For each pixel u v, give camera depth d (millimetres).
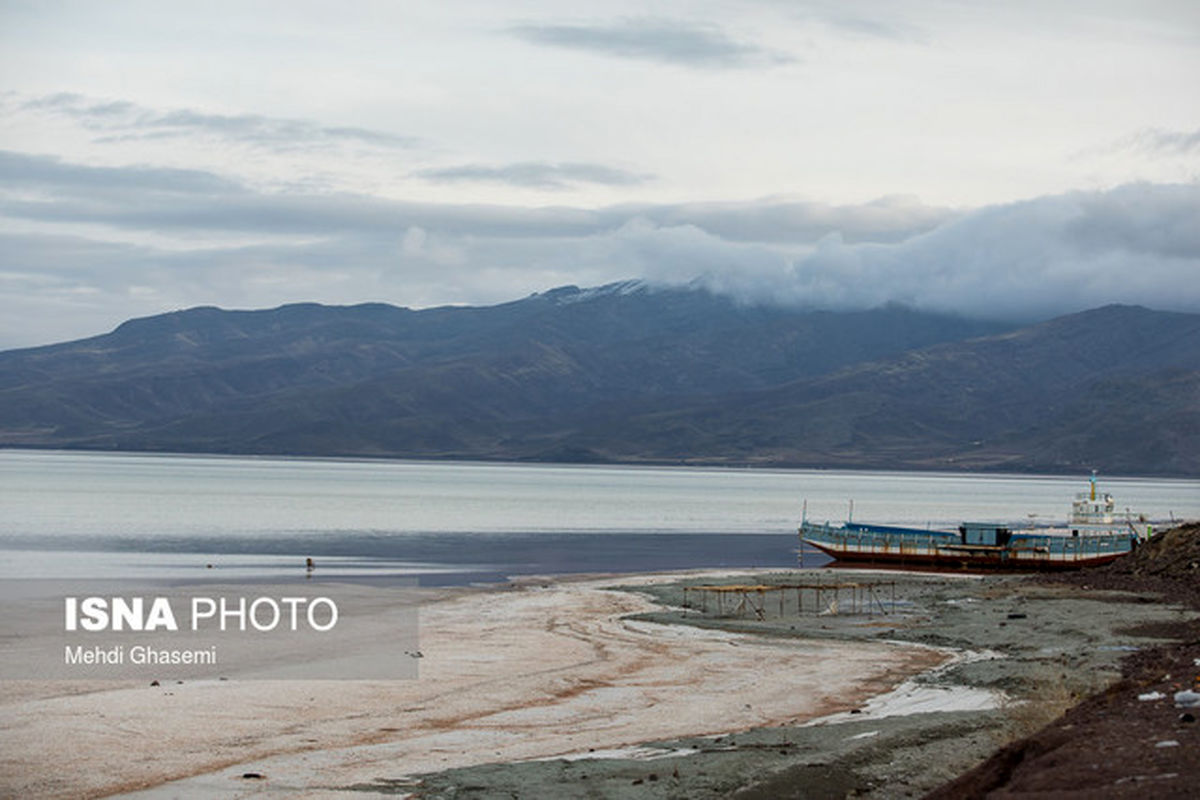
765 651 51250
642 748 32531
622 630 57688
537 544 121312
